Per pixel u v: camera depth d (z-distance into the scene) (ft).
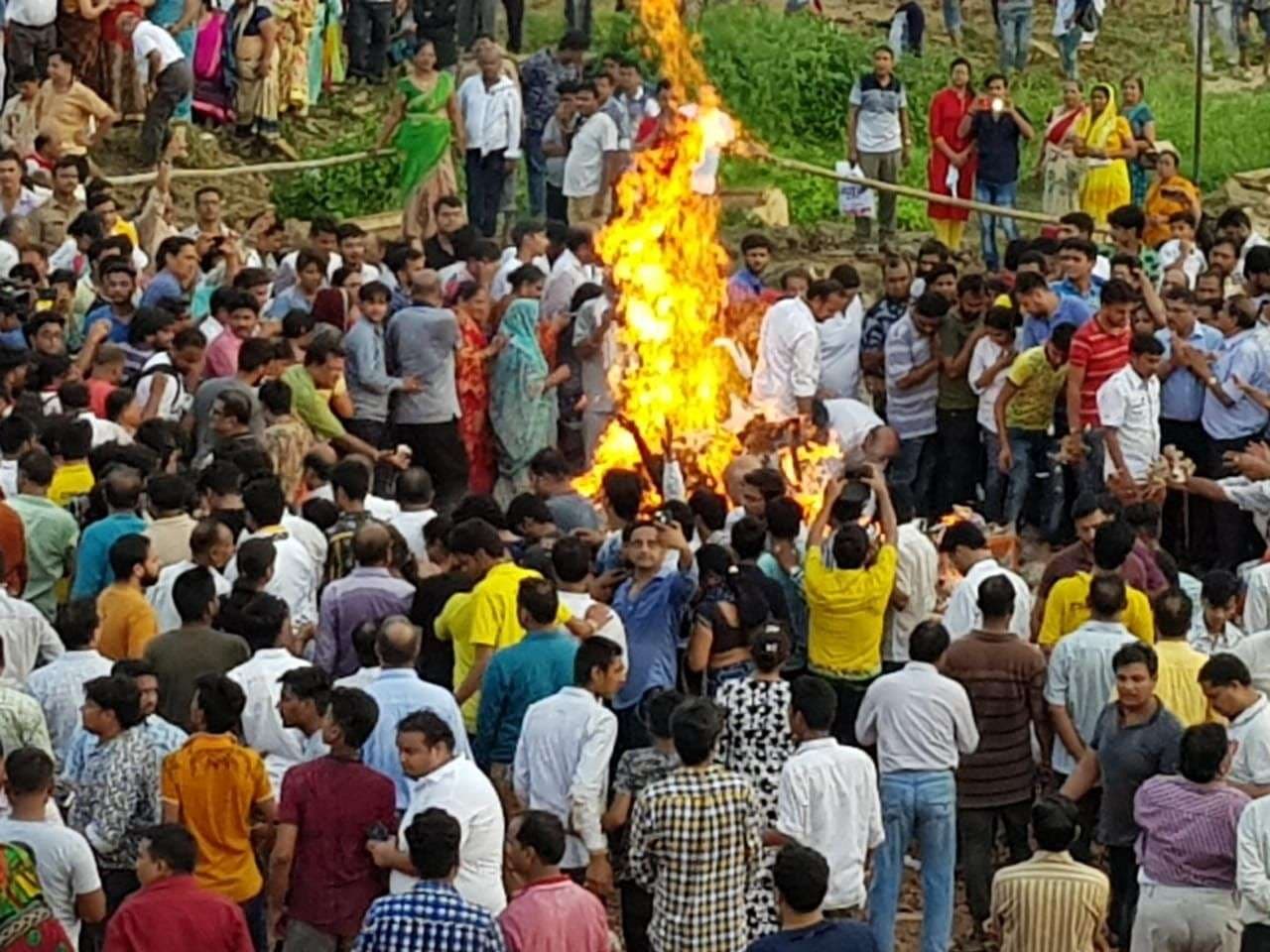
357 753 42.16
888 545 50.29
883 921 46.83
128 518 50.08
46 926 37.55
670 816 41.47
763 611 48.14
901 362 67.62
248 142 91.35
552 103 85.20
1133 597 49.14
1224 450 65.57
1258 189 96.12
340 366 61.36
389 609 48.19
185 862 38.04
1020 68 103.76
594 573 52.06
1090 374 63.05
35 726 43.21
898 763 46.50
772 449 65.87
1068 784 46.91
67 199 76.13
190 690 44.98
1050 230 78.38
